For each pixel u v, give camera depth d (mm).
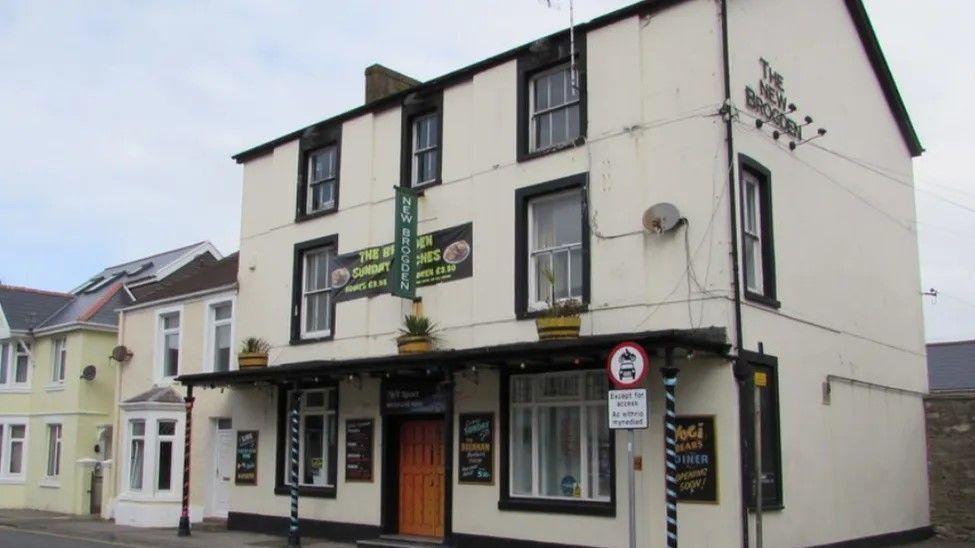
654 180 13914
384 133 18422
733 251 12977
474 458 15445
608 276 14141
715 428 12680
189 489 19875
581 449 14320
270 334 19875
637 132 14180
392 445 16953
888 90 18672
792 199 14805
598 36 14945
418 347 16078
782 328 14000
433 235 16891
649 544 12969
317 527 17797
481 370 15586
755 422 12328
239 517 19531
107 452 26969
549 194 15312
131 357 24141
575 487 14328
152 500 21094
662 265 13594
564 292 14969
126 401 22391
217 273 23312
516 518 14672
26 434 28844
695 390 12961
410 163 17906
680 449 12945
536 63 15820
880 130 18422
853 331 16203
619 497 13438
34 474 28172
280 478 18922
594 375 14359
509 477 15016
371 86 20578
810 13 16109
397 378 16812
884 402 17016
